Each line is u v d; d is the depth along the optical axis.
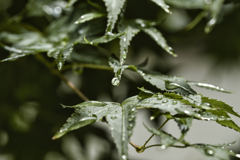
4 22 0.68
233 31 0.72
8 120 0.75
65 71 0.73
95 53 0.67
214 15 0.62
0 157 0.73
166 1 0.65
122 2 0.55
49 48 0.58
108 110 0.51
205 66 0.91
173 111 0.50
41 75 0.74
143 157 1.24
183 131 0.49
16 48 0.60
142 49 0.73
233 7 0.71
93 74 0.74
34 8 0.66
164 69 0.80
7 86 0.73
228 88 1.28
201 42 0.77
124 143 0.48
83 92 0.74
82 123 0.51
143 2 0.69
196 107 0.51
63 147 0.78
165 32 0.71
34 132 0.76
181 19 0.74
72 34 0.61
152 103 0.51
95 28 0.60
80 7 0.64
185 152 1.32
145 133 1.28
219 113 0.52
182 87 0.54
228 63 0.80
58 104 0.75
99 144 0.83
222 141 1.32
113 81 0.53
